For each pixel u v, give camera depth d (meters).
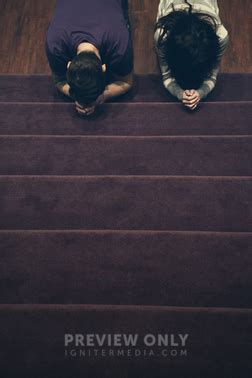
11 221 2.19
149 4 3.72
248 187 2.23
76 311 1.79
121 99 2.83
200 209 2.20
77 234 2.03
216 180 2.25
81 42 2.45
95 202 2.22
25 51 3.55
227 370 1.67
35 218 2.20
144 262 1.97
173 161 2.43
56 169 2.42
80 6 2.57
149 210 2.21
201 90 2.64
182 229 2.17
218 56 2.57
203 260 1.97
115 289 1.92
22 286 1.93
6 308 1.78
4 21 3.71
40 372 1.67
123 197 2.23
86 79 2.30
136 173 2.42
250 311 1.77
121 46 2.50
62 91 2.70
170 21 2.42
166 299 1.90
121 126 2.65
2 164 2.43
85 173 2.42
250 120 2.65
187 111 2.67
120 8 2.64
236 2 3.74
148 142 2.47
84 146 2.47
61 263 1.97
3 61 3.51
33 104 2.71
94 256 1.99
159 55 2.61
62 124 2.67
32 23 3.70
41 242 2.01
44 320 1.77
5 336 1.74
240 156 2.43
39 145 2.47
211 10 2.55
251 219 2.17
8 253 1.99
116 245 2.01
